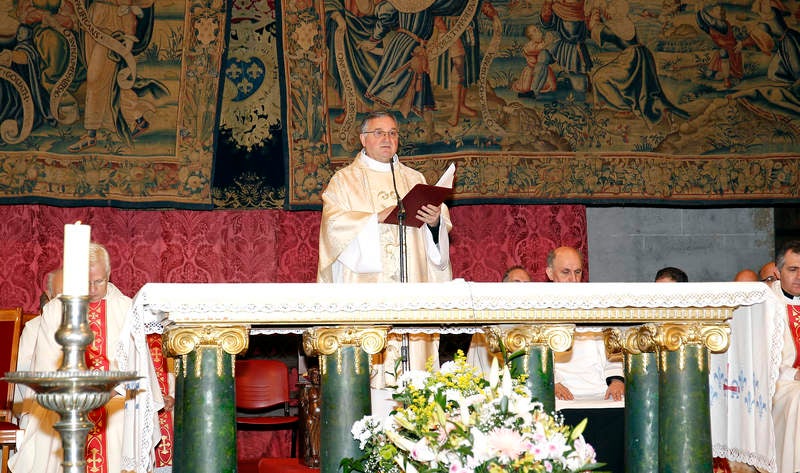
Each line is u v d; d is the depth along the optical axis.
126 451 4.16
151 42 8.19
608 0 8.68
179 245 8.60
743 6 8.79
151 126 8.11
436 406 3.42
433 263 5.37
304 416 5.04
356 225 5.09
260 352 8.49
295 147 8.23
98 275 5.07
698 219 9.38
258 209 8.84
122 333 4.04
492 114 8.42
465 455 3.30
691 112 8.64
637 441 4.55
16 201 7.72
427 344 5.37
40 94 7.90
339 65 8.37
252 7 9.17
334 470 4.01
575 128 8.49
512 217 8.95
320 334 4.05
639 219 9.34
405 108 8.40
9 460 5.30
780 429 6.02
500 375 3.63
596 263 9.27
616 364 5.85
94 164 7.93
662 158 8.54
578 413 5.08
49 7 8.00
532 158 8.39
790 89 8.74
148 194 8.03
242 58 9.08
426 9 8.50
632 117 8.57
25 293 8.22
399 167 5.68
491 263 8.90
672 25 8.72
